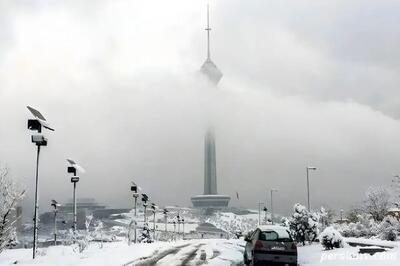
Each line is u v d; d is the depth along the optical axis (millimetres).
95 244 40781
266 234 18609
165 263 21469
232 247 33969
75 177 33406
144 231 59281
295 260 18125
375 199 64812
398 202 43000
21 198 22547
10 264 21359
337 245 24547
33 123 23875
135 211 47625
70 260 22484
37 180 24219
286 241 18375
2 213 21969
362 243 27750
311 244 34219
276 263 18062
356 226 48438
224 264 21125
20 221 23266
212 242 44781
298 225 34812
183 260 22969
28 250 31344
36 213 23859
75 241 31547
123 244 41500
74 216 33281
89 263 21062
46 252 29594
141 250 29703
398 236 36062
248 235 21156
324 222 55188
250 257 19547
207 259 23500
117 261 22109
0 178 22125
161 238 84625
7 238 22484
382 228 36188
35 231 23781
